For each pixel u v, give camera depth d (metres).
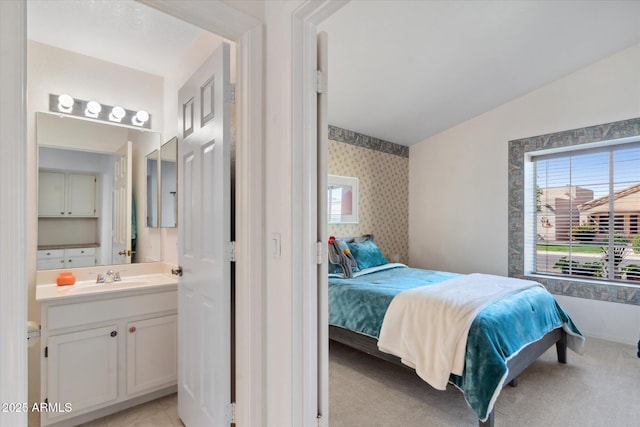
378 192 4.56
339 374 2.59
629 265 3.24
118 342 2.00
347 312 2.63
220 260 1.50
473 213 4.24
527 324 2.18
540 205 3.82
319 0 1.22
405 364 2.17
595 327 3.33
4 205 0.84
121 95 2.57
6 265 0.84
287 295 1.33
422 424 1.94
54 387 1.79
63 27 2.09
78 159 2.37
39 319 2.14
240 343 1.46
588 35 2.84
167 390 2.22
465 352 1.87
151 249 2.67
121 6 1.89
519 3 2.41
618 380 2.44
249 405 1.42
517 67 3.22
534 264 3.86
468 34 2.67
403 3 2.27
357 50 2.70
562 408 2.07
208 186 1.63
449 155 4.49
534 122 3.70
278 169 1.38
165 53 2.43
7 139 0.84
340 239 3.85
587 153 3.50
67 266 2.30
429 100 3.67
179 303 1.97
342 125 4.10
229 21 1.36
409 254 4.96
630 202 3.24
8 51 0.85
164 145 2.72
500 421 1.93
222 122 1.48
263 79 1.46
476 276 3.04
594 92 3.30
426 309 2.18
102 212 2.45
